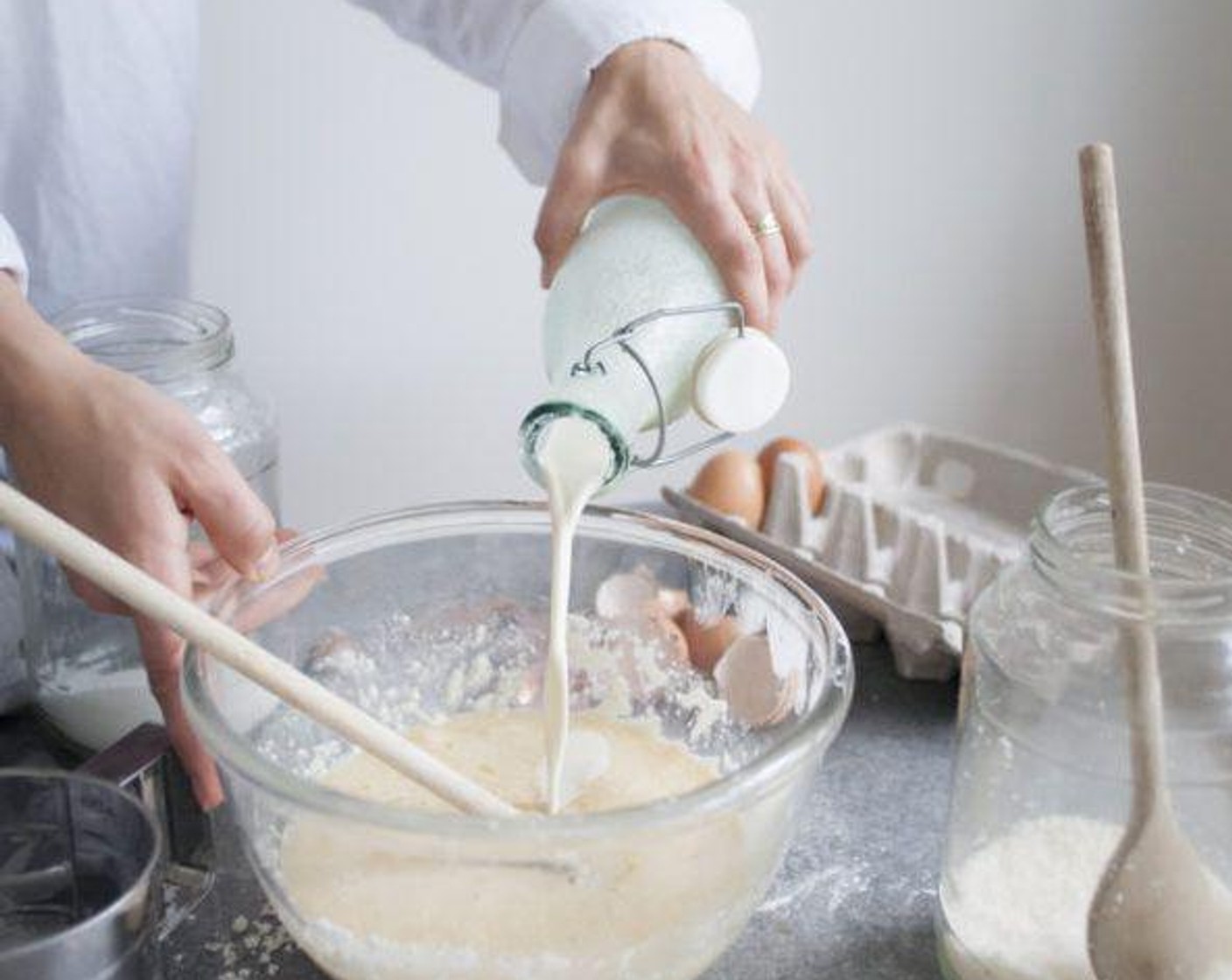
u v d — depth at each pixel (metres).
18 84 0.97
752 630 0.67
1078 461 1.40
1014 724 0.63
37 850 0.60
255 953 0.65
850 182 1.26
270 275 1.22
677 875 0.55
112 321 0.84
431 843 0.51
